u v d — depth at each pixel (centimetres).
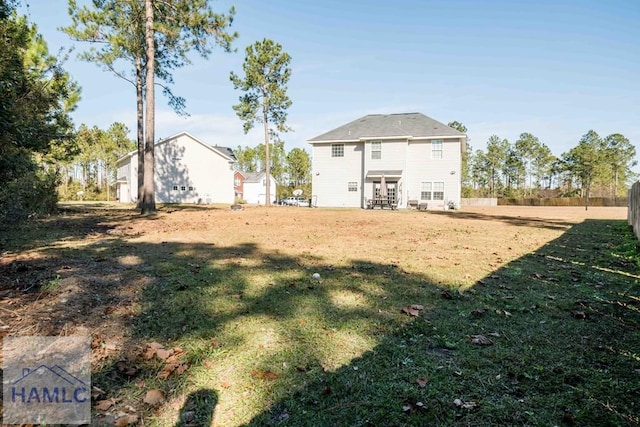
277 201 3734
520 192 5306
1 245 611
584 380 206
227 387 198
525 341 262
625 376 210
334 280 429
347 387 199
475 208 2941
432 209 2375
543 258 596
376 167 2502
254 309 322
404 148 2442
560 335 273
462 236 891
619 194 4941
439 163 2428
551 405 182
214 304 330
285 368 219
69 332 256
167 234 815
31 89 740
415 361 230
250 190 5147
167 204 2400
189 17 1382
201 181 2947
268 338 262
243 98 2353
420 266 521
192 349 241
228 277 427
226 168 2995
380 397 190
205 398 187
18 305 301
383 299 361
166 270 447
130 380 201
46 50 1004
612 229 1084
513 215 1831
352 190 2594
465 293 385
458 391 196
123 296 340
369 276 453
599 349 248
